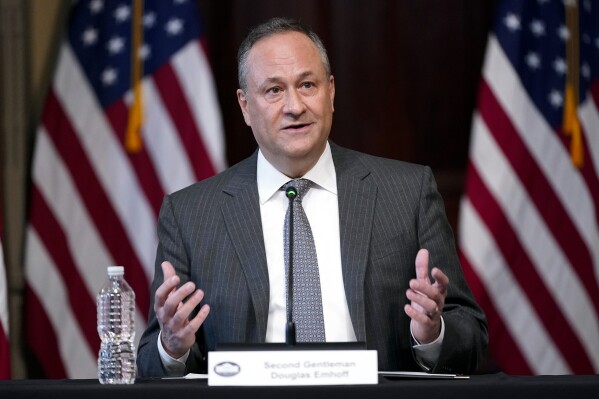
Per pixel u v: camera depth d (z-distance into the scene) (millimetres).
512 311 11227
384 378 5562
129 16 11688
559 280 11289
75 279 11352
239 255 6777
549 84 11570
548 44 11656
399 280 6723
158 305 5969
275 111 6734
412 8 13180
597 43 11836
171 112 11500
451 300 6781
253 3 13141
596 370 11297
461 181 13109
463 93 13219
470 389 5031
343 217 6816
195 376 5887
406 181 7086
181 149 11422
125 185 11438
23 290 12195
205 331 6781
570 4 11688
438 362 6234
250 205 6977
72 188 11422
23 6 12805
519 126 11422
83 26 11648
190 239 6961
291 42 6797
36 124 12711
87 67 11570
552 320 11242
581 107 11547
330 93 7066
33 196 11422
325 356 5230
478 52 13180
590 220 11383
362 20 13180
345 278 6602
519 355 11195
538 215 11336
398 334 6656
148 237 11367
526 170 11383
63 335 11320
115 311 6023
